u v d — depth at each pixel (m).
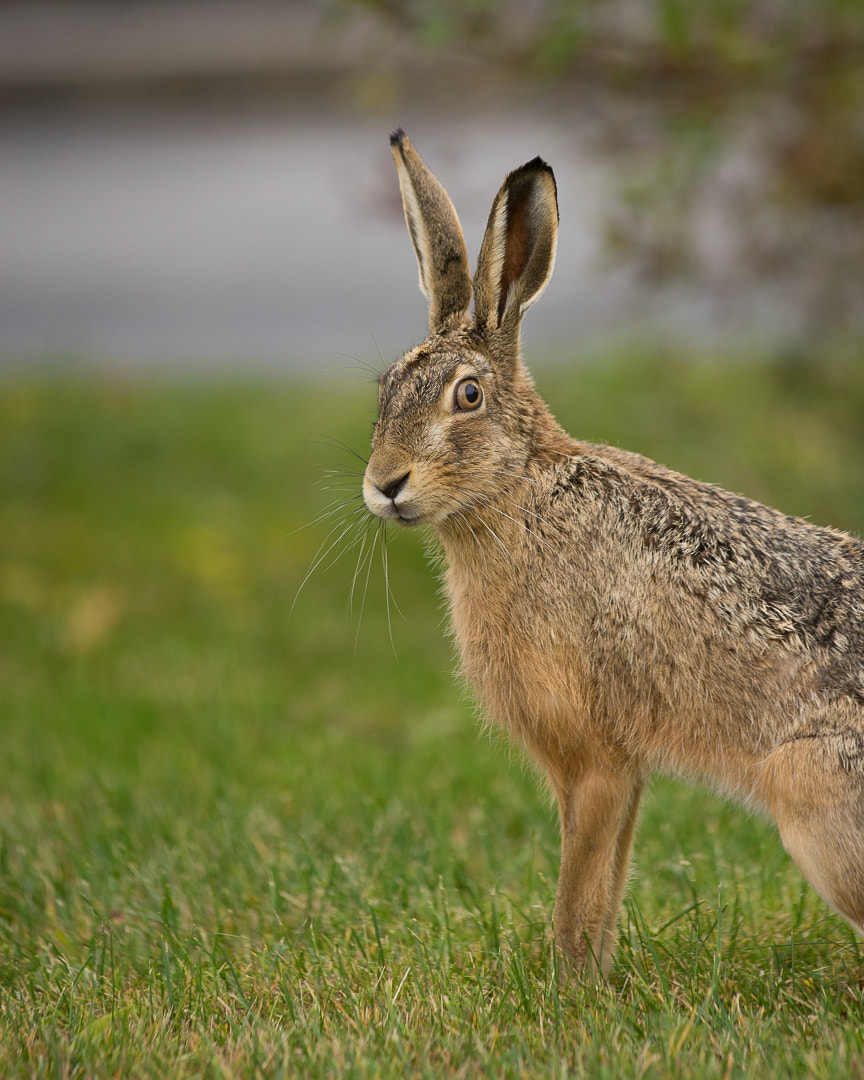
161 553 15.01
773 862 8.11
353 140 28.89
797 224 13.47
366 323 21.53
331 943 7.36
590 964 6.86
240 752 10.77
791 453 14.80
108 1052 5.84
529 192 7.44
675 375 16.55
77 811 9.68
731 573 6.79
